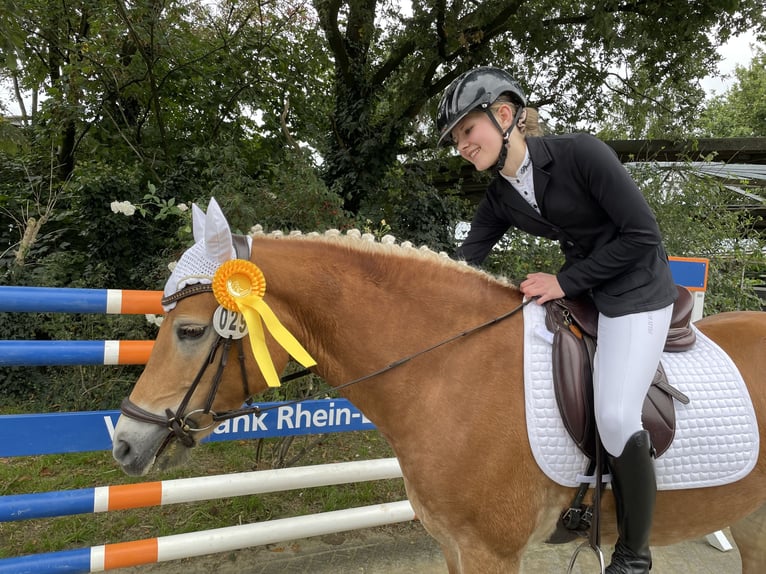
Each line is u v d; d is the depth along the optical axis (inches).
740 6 291.7
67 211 272.4
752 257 238.4
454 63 334.6
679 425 60.5
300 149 230.7
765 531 74.7
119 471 151.9
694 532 66.6
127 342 83.0
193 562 109.0
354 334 61.3
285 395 124.2
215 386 57.1
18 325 201.9
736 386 63.4
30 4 290.8
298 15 329.4
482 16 280.7
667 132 323.9
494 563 59.0
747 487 63.6
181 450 59.0
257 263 59.1
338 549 115.6
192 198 279.3
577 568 110.3
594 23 277.7
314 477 100.7
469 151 62.4
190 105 344.8
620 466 56.8
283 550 114.5
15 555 110.2
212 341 56.7
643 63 331.0
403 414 60.4
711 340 68.6
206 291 56.5
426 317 61.8
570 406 57.4
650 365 56.9
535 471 57.6
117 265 264.2
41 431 80.0
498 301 64.0
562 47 309.3
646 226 55.4
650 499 57.4
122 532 119.8
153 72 312.5
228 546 93.7
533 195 62.4
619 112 356.5
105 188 262.7
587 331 60.7
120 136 321.7
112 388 191.3
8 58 173.5
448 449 57.4
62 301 77.9
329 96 359.9
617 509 60.2
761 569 76.4
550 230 66.1
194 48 330.6
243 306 55.4
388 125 297.0
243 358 57.8
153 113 345.4
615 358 56.9
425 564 111.1
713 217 244.4
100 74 307.3
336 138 313.0
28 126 357.1
